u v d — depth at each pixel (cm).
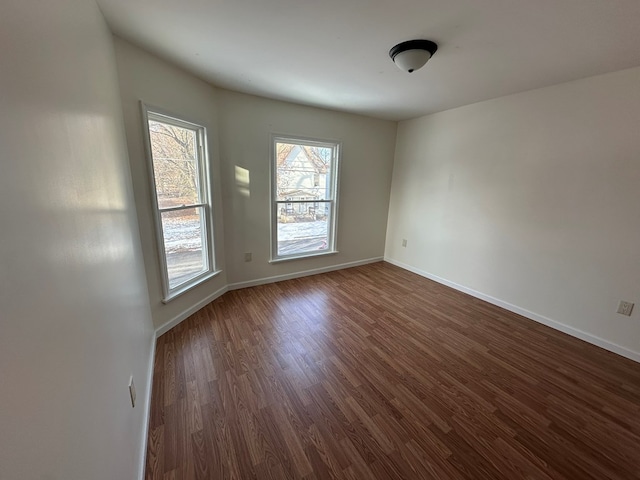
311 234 389
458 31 161
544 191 260
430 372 200
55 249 63
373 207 433
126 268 143
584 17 144
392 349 226
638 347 215
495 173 298
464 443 146
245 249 332
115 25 162
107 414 89
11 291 45
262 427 152
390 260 459
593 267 235
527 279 280
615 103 212
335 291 340
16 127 51
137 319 161
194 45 188
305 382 187
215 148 282
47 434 53
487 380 193
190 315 269
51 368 57
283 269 369
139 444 129
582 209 237
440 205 364
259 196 327
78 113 92
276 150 335
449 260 359
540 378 196
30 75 59
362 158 399
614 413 167
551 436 151
